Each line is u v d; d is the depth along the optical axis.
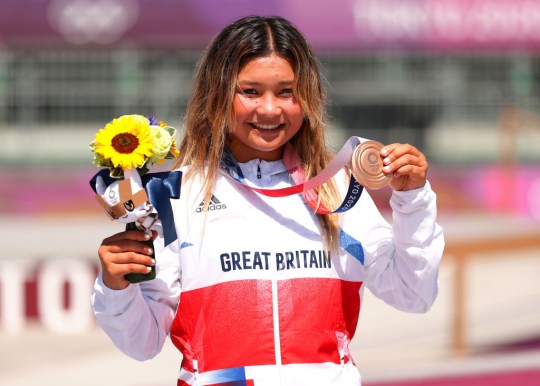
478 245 19.89
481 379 15.24
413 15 49.91
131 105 50.97
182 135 7.57
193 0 48.72
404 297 7.46
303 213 7.29
